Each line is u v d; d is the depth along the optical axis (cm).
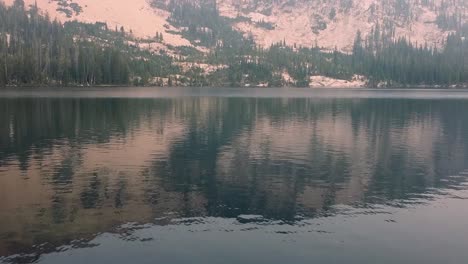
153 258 3147
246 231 3662
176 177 5338
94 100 15588
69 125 9500
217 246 3356
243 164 6094
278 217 4006
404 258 3228
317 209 4244
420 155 6856
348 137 8506
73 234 3547
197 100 17350
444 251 3356
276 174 5556
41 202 4322
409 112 13338
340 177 5462
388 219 3997
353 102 17200
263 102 16875
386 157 6688
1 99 15012
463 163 6319
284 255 3228
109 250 3266
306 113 12812
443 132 9244
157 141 7788
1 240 3419
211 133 8788
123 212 4066
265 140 8044
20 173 5419
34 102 14075
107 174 5422
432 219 4006
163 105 14675
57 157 6350
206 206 4272
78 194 4594
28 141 7588
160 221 3859
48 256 3162
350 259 3191
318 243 3444
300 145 7606
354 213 4147
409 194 4784
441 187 5075
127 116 11319
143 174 5450
